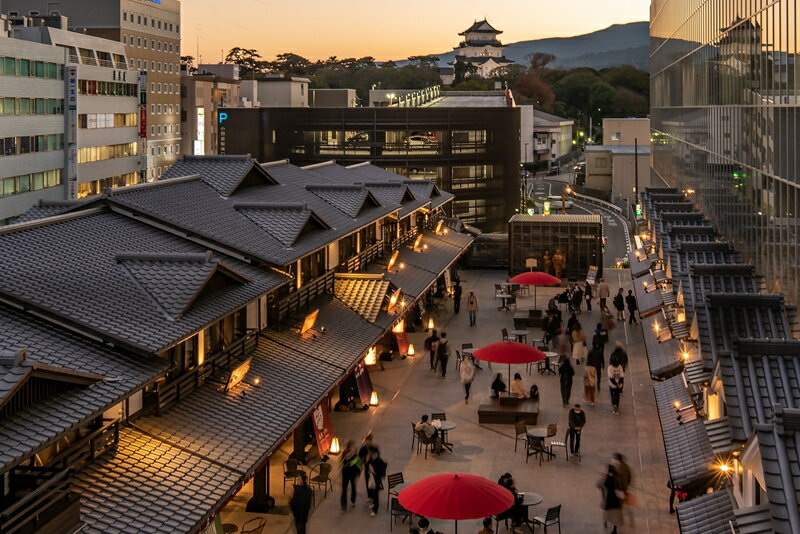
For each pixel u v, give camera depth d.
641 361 47.28
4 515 15.05
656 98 87.31
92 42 125.00
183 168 40.38
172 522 19.28
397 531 26.94
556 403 40.09
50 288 22.64
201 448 22.91
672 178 71.56
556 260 67.88
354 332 37.03
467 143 102.50
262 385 28.36
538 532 26.88
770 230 33.09
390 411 38.69
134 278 24.98
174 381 24.94
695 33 57.06
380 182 57.66
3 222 88.62
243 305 26.92
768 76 33.75
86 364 19.97
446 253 61.16
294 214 36.38
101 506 18.97
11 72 90.12
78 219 28.94
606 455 33.44
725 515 21.11
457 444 34.69
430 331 53.56
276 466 31.77
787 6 30.56
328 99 192.75
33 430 16.55
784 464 15.43
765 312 27.08
